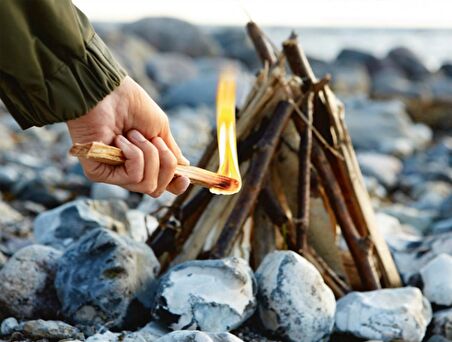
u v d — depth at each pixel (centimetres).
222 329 253
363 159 786
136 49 1748
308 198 297
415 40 6391
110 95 186
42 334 250
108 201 370
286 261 268
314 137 312
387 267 314
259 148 295
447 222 511
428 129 1157
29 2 167
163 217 308
